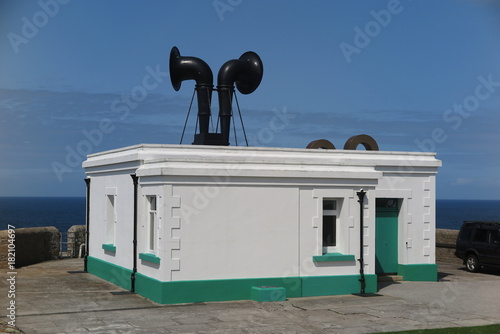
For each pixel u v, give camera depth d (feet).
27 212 489.67
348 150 64.85
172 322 42.78
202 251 50.67
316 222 54.60
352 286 55.67
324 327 41.78
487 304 51.47
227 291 51.19
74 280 65.31
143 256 53.93
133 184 57.52
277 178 53.21
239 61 73.36
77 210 539.29
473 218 474.49
